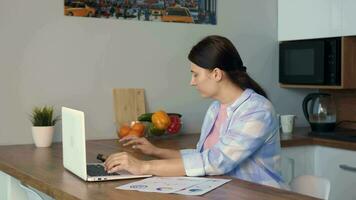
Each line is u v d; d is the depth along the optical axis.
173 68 3.33
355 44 3.37
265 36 3.71
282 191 1.62
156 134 3.09
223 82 2.05
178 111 3.36
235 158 1.89
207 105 3.48
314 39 3.50
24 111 2.84
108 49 3.09
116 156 1.88
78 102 3.00
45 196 1.90
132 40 3.17
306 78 3.52
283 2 3.71
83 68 3.01
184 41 3.36
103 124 3.09
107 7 3.07
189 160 1.88
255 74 3.68
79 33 2.99
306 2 3.53
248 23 3.62
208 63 2.01
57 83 2.94
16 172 2.03
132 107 3.18
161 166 1.86
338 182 3.15
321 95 3.41
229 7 3.53
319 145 3.25
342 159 3.12
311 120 3.43
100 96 3.07
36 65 2.87
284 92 3.82
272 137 1.99
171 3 3.30
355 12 3.21
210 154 1.90
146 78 3.23
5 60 2.78
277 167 2.04
